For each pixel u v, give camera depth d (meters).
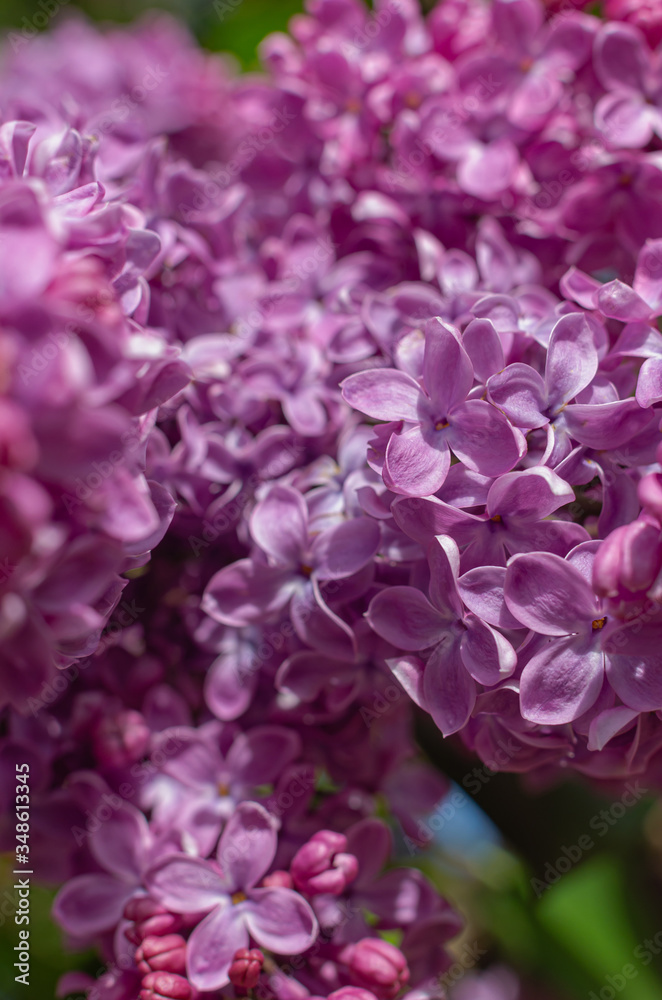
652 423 0.22
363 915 0.24
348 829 0.24
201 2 0.35
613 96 0.25
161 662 0.25
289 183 0.28
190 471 0.24
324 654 0.23
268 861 0.23
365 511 0.23
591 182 0.25
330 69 0.27
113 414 0.18
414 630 0.22
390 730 0.26
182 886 0.23
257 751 0.25
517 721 0.22
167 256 0.25
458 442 0.22
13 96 0.29
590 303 0.23
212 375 0.25
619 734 0.22
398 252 0.27
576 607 0.21
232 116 0.31
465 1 0.28
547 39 0.26
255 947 0.23
